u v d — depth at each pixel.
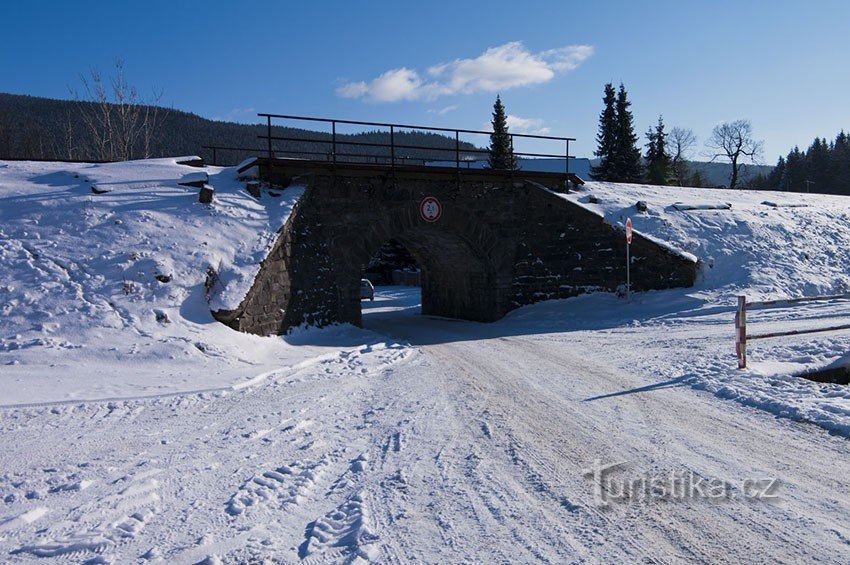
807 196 31.14
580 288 20.50
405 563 3.90
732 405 7.72
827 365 9.66
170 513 4.81
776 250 20.47
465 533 4.34
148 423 7.64
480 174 20.48
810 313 15.47
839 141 115.50
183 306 12.73
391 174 18.73
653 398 8.27
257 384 10.16
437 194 19.81
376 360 12.48
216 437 7.01
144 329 11.82
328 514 4.75
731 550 3.97
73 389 9.10
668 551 3.97
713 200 25.80
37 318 11.38
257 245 14.69
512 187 21.45
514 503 4.86
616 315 18.02
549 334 15.96
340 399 9.02
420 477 5.52
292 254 16.03
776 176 108.75
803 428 6.61
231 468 5.89
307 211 17.19
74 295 12.04
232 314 13.07
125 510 4.87
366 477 5.57
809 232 22.45
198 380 10.06
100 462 6.09
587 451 6.14
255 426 7.48
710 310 16.86
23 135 53.16
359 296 18.31
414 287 45.50
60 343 10.87
